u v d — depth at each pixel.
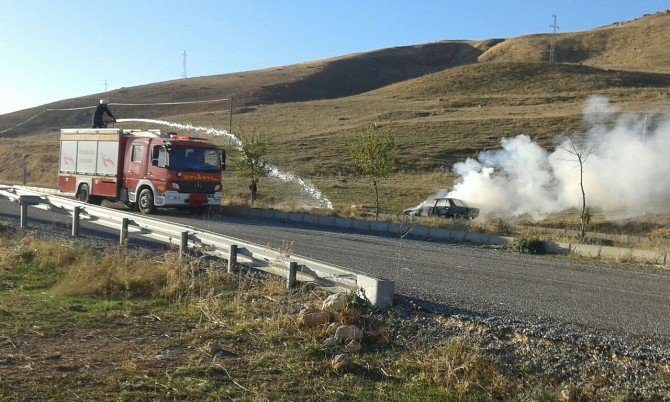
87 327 8.45
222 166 26.12
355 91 143.75
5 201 26.70
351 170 52.56
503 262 16.41
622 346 7.69
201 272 11.65
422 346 7.81
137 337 8.07
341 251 16.55
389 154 33.53
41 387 6.25
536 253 19.98
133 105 115.19
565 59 142.25
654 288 13.16
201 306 9.29
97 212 15.75
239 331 8.26
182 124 83.00
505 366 7.15
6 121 109.56
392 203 40.25
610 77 92.38
